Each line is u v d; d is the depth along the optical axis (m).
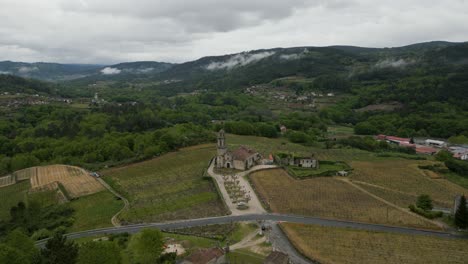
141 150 183.00
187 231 89.88
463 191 123.00
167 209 107.06
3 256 61.53
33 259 64.56
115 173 150.50
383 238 84.25
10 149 193.75
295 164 152.38
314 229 89.31
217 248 71.44
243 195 116.00
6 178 150.12
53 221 104.94
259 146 194.88
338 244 81.00
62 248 62.22
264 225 91.19
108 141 190.38
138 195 122.12
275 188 123.25
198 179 136.50
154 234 73.12
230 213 101.31
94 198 123.06
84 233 94.12
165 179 139.62
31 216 106.56
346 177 137.75
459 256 75.75
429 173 143.62
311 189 122.19
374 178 136.75
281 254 69.69
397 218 97.00
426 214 97.81
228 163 149.88
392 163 160.62
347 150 188.88
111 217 104.62
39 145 193.88
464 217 88.25
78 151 183.88
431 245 80.75
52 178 144.50
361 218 97.06
